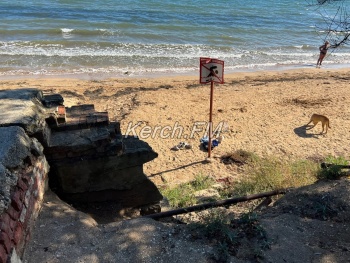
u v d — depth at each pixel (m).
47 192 5.04
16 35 22.80
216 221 4.48
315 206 5.05
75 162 5.18
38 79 16.05
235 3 41.00
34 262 3.87
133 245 4.18
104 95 14.04
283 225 4.62
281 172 7.68
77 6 32.44
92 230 4.39
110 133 5.32
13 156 3.82
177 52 21.78
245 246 4.20
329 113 12.68
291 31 28.98
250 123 11.81
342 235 4.50
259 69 20.09
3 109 4.86
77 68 17.98
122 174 5.49
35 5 31.45
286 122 11.96
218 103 13.34
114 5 34.06
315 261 4.02
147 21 28.58
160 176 8.81
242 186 7.36
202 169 9.14
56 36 23.16
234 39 25.61
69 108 5.95
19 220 3.71
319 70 20.19
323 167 6.64
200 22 29.83
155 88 15.19
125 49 21.44
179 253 4.05
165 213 5.04
